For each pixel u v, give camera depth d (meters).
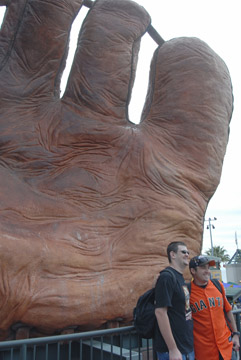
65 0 7.46
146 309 3.12
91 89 7.13
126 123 7.27
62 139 6.65
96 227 5.88
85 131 6.76
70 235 5.59
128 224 6.14
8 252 4.87
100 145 6.77
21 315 4.78
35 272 5.04
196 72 7.58
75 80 7.22
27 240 5.16
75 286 5.22
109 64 7.34
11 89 6.92
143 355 5.39
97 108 7.04
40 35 7.25
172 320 2.98
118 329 3.35
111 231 5.97
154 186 6.56
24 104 6.92
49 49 7.29
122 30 7.63
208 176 7.13
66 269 5.29
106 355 4.76
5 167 6.13
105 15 7.67
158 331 3.03
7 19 7.39
